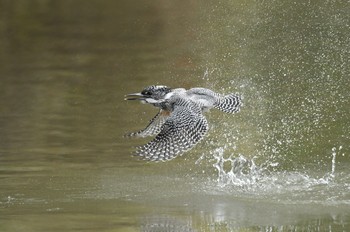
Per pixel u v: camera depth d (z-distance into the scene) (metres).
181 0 26.25
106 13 27.06
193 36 22.27
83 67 20.53
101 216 9.70
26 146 13.50
